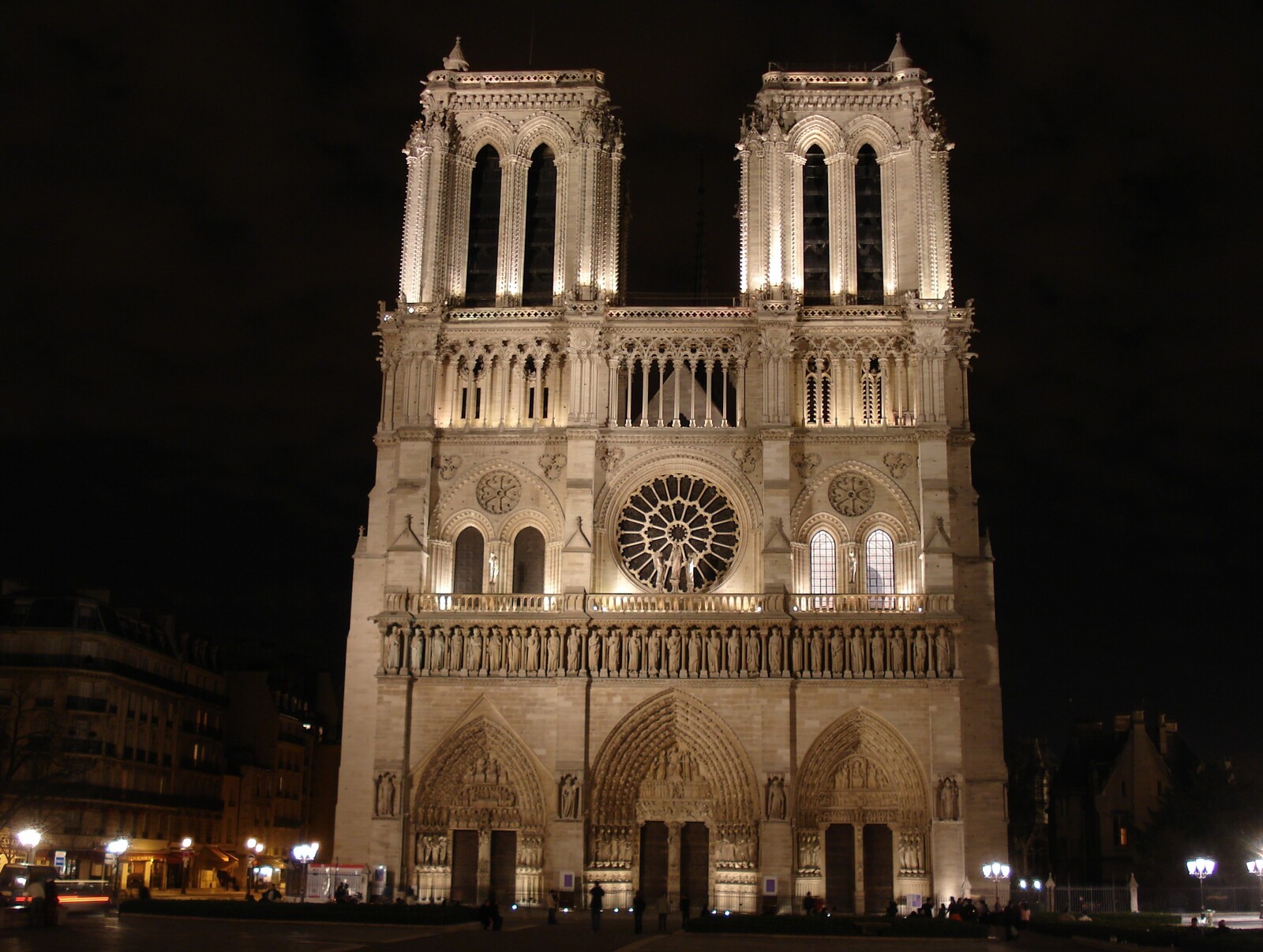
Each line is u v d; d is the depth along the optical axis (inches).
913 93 4269.2
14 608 4360.2
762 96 4293.8
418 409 4101.9
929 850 3681.1
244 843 5265.8
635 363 4192.9
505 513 4057.6
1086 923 3093.0
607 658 3836.1
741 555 3978.8
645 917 3634.4
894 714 3757.4
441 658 3878.0
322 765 6136.8
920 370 4018.2
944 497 3909.9
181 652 5059.1
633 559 4040.4
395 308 4360.2
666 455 4050.2
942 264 4153.5
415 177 4328.3
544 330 4158.5
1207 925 3248.0
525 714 3831.2
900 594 3843.5
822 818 3782.0
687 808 3828.7
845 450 4015.8
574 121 4365.2
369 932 2669.8
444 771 3850.9
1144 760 5068.9
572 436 4030.5
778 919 2965.1
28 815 3860.7
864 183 4343.0
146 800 4510.3
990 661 3878.0
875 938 2883.9
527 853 3774.6
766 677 3786.9
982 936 2915.8
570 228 4271.7
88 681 4291.3
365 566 4060.0
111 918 2970.0
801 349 4109.3
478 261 4365.2
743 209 4256.9
